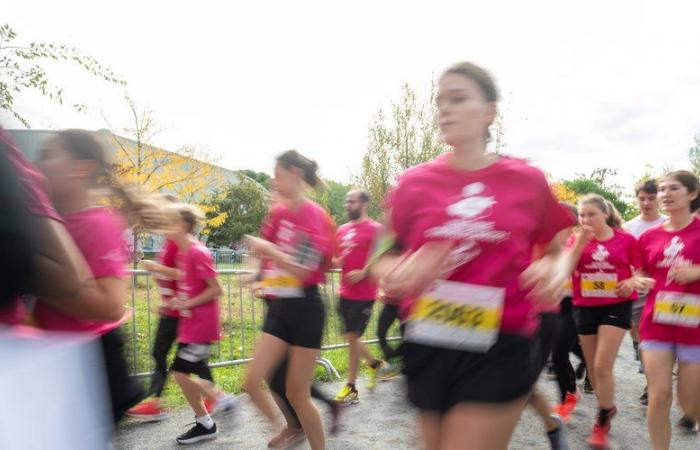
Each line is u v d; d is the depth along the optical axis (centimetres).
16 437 81
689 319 342
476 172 201
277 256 330
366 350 582
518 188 195
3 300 119
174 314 467
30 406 85
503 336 189
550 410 358
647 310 365
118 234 212
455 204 195
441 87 205
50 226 139
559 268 204
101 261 195
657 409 343
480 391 179
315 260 338
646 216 628
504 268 188
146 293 584
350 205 582
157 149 1587
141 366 559
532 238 203
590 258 448
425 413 195
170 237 426
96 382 103
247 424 455
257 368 339
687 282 343
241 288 649
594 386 466
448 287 193
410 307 206
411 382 201
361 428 452
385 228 219
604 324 437
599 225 451
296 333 338
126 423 454
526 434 446
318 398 412
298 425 385
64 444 90
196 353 414
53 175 202
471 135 200
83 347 102
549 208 206
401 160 2506
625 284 389
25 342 94
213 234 4094
